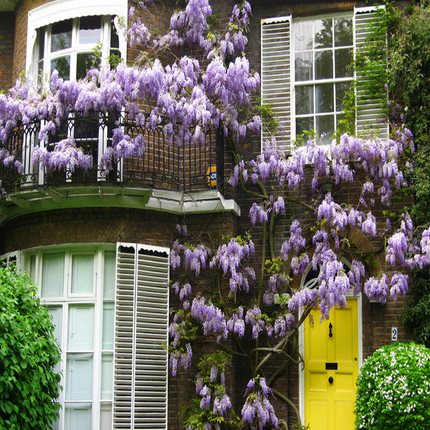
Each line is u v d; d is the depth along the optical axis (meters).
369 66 10.83
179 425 10.05
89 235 10.34
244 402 10.41
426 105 10.54
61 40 11.38
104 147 10.57
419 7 10.86
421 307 9.76
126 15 11.07
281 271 10.55
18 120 10.73
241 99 10.64
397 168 10.17
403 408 8.70
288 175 10.53
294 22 11.62
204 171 10.76
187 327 10.30
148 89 10.07
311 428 10.24
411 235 10.05
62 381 10.04
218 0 11.56
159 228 10.52
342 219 9.97
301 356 10.37
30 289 9.46
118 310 10.02
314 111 11.25
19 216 10.88
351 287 10.43
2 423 8.48
